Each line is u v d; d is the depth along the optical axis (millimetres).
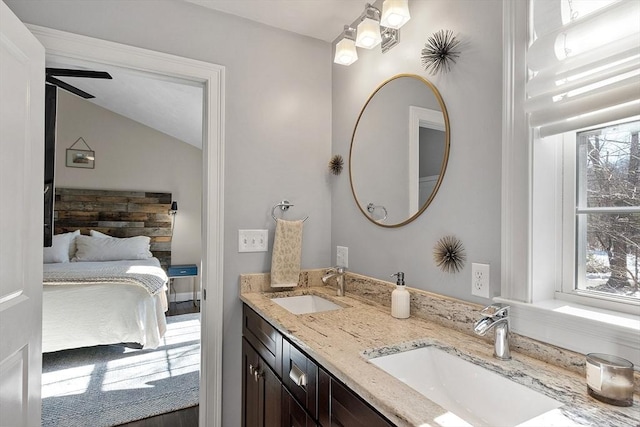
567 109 932
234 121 1853
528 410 841
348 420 920
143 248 4676
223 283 1817
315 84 2096
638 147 905
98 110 4945
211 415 1770
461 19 1283
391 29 1628
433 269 1396
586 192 1022
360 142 1865
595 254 998
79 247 4406
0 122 1082
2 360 1088
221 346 1797
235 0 1733
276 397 1393
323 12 1833
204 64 1766
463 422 691
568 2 955
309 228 2066
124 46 1588
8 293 1131
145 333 3086
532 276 1042
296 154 2029
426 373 1112
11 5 1407
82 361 2963
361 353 1046
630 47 812
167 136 5324
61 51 1482
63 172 4738
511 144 1087
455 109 1303
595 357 817
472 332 1194
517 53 1076
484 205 1187
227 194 1832
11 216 1146
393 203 1617
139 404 2273
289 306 1871
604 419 707
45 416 2119
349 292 1864
